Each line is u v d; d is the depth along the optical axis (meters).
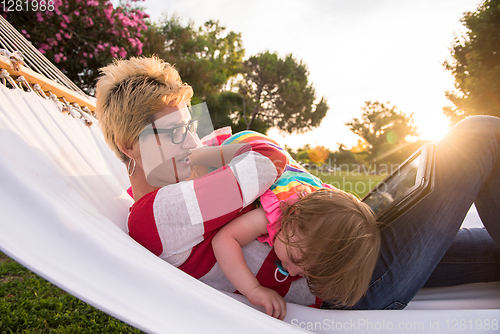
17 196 0.68
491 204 1.08
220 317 0.70
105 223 0.88
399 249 1.06
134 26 7.77
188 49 17.56
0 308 1.98
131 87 0.98
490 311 0.98
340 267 0.88
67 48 6.57
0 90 1.15
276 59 27.20
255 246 1.01
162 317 0.65
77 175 1.10
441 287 1.37
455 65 13.77
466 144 1.04
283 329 0.78
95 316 1.98
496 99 12.49
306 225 0.90
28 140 0.97
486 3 12.79
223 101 25.95
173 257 0.97
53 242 0.66
